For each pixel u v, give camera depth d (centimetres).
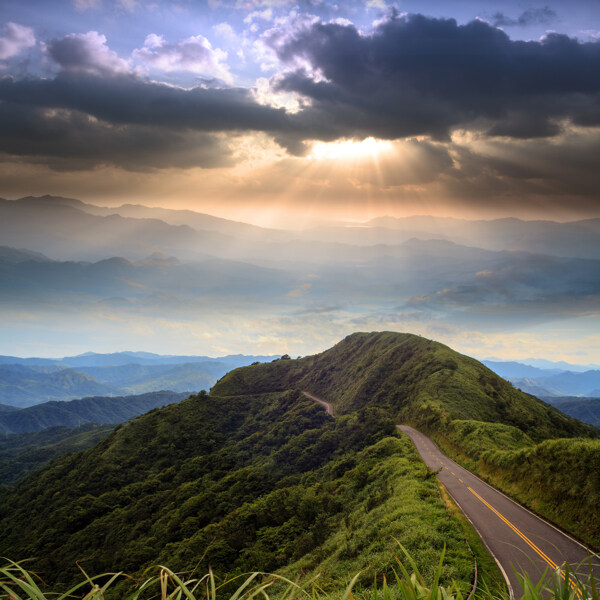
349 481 5375
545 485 3019
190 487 9119
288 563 3897
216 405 16450
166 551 5569
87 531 8475
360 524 3312
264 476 8238
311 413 13262
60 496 11494
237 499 7256
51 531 9019
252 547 4553
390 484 4125
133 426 14338
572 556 2103
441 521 2578
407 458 5144
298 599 329
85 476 12200
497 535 2442
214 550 4600
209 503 7356
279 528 4778
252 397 17650
